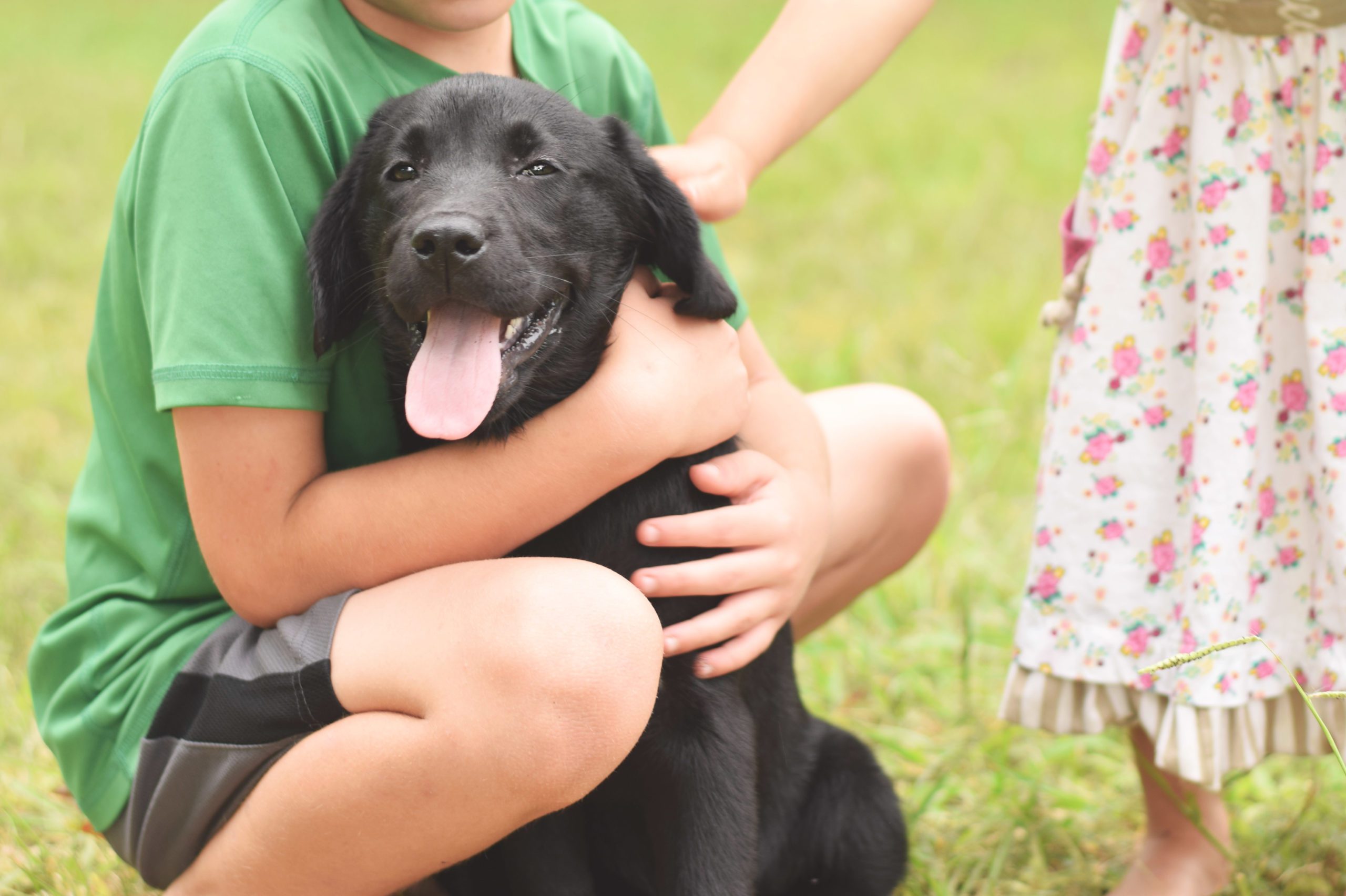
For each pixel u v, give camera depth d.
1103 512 2.76
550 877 2.59
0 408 5.46
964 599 4.00
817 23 3.00
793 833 2.92
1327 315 2.56
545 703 2.19
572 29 3.01
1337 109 2.52
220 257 2.31
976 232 7.89
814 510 2.72
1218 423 2.58
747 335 2.98
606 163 2.64
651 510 2.57
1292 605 2.70
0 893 2.81
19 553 4.36
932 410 3.38
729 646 2.54
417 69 2.69
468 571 2.32
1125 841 3.15
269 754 2.36
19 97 11.31
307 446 2.41
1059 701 2.84
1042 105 11.26
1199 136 2.60
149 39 14.27
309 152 2.45
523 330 2.47
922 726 3.65
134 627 2.61
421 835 2.30
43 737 2.67
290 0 2.52
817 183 9.24
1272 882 2.94
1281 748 2.75
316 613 2.38
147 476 2.59
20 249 7.47
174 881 2.55
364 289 2.56
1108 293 2.74
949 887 2.95
